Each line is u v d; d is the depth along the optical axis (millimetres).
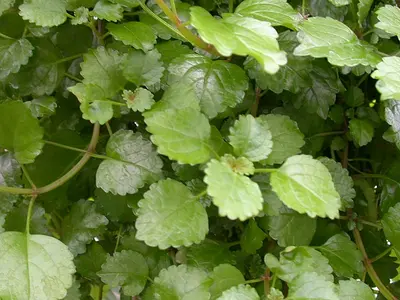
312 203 243
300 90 347
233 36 226
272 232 313
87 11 307
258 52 220
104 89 300
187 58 309
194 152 250
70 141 347
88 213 347
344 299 294
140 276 325
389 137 321
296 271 280
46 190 312
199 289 279
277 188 246
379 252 367
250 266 327
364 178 384
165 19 328
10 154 337
